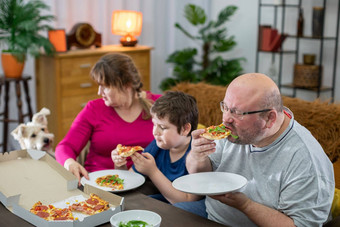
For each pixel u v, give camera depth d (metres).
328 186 1.33
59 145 2.01
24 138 2.11
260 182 1.43
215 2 5.25
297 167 1.33
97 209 1.28
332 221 1.42
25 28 3.35
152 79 5.11
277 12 4.68
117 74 1.95
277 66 4.82
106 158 2.10
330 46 4.37
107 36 4.50
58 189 1.44
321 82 4.49
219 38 4.76
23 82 3.60
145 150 1.87
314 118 1.94
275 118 1.31
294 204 1.31
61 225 1.16
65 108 3.76
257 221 1.32
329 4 4.31
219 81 4.64
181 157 1.75
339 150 1.87
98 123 2.09
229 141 1.45
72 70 3.73
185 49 4.72
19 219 1.27
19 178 1.51
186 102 1.69
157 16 5.00
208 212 1.62
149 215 1.24
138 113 2.11
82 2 4.27
